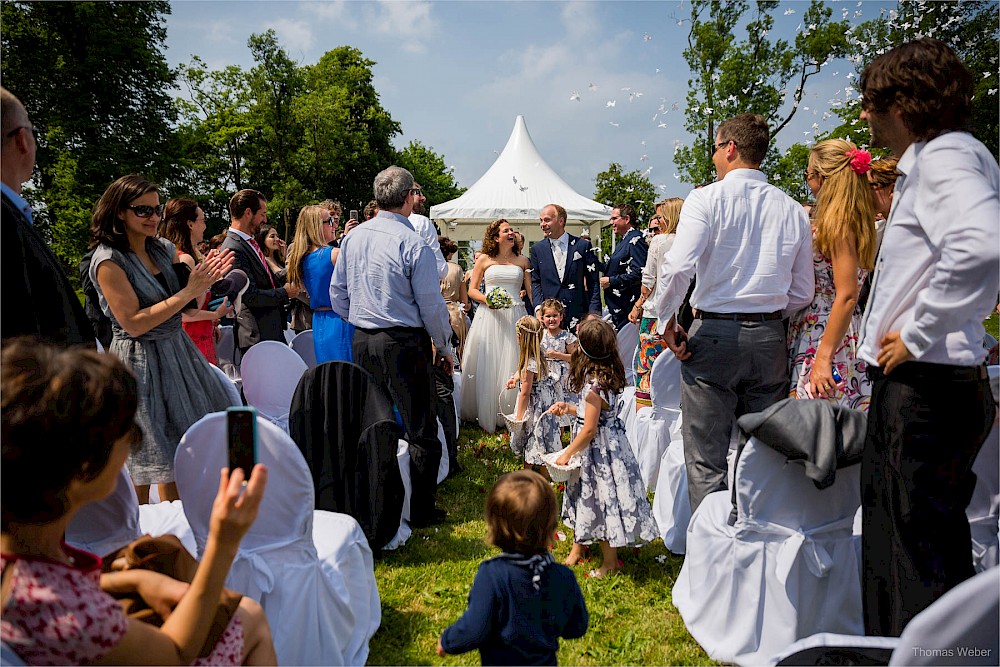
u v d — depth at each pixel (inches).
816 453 88.4
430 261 145.7
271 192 1417.3
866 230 109.2
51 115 949.2
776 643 94.7
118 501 84.7
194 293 117.7
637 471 132.0
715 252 119.0
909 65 76.3
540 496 76.2
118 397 48.2
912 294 77.9
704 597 104.3
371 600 108.6
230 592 58.8
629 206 290.2
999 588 43.1
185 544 97.0
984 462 97.7
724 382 121.3
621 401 207.2
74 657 46.3
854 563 95.6
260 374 156.1
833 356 114.1
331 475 129.0
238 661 57.9
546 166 538.3
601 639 107.3
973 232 67.3
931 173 73.3
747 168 121.3
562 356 184.2
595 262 255.6
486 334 244.1
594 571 130.6
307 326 251.0
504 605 75.1
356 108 1660.9
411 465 151.4
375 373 147.7
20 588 45.4
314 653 86.8
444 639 76.5
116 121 1004.6
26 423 44.3
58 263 82.8
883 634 82.2
